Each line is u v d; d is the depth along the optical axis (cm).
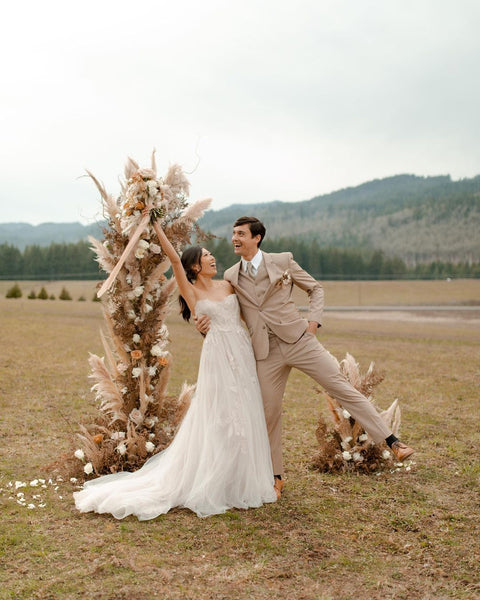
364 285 6191
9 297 3653
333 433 496
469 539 341
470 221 18775
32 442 561
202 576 291
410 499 413
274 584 283
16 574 291
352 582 288
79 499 396
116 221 461
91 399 770
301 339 417
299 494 427
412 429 629
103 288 411
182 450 412
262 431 415
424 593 277
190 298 421
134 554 316
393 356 1258
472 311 3162
